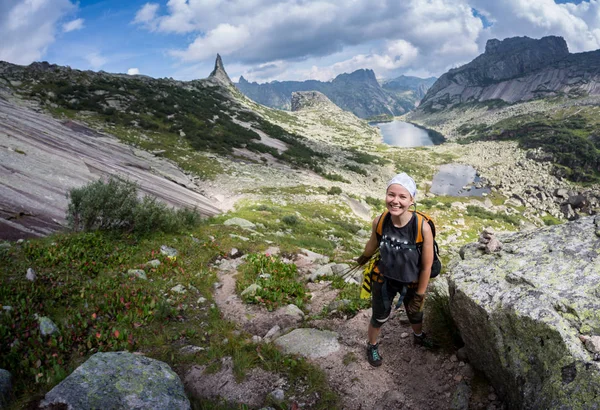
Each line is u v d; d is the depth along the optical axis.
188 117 79.50
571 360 2.32
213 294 7.30
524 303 2.79
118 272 7.46
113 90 80.12
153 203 11.60
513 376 2.72
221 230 13.52
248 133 83.44
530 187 89.25
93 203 10.45
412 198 2.99
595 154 111.94
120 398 3.16
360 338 4.54
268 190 41.78
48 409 3.00
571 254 3.18
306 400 3.56
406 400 3.43
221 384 3.88
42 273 6.74
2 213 12.86
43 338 4.65
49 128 37.97
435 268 3.32
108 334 4.97
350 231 30.95
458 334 3.96
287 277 8.34
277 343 4.65
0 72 77.50
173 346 4.81
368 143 162.38
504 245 3.76
